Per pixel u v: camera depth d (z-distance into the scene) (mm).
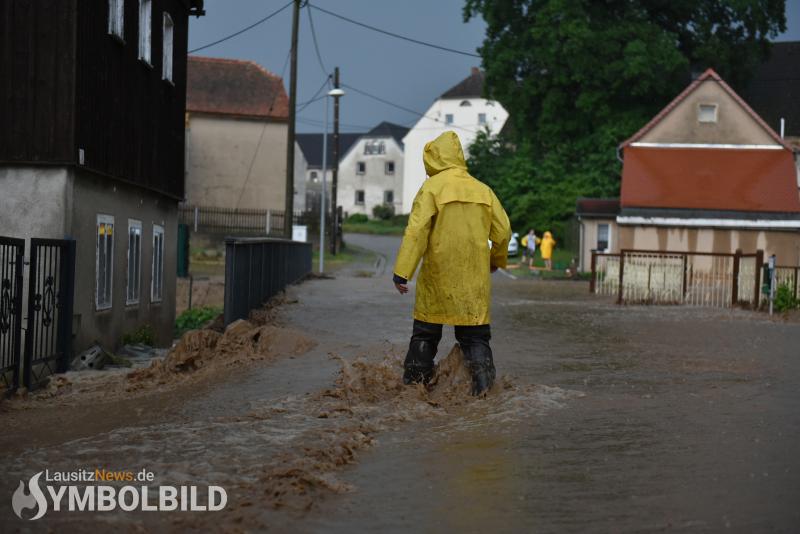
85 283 13312
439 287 7547
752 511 4422
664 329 14703
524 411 6965
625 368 9609
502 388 7684
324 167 41219
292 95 34875
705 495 4707
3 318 8727
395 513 4504
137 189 16344
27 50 12406
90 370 11758
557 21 54469
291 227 34906
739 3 54625
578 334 13539
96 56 13359
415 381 7801
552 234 56906
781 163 47750
